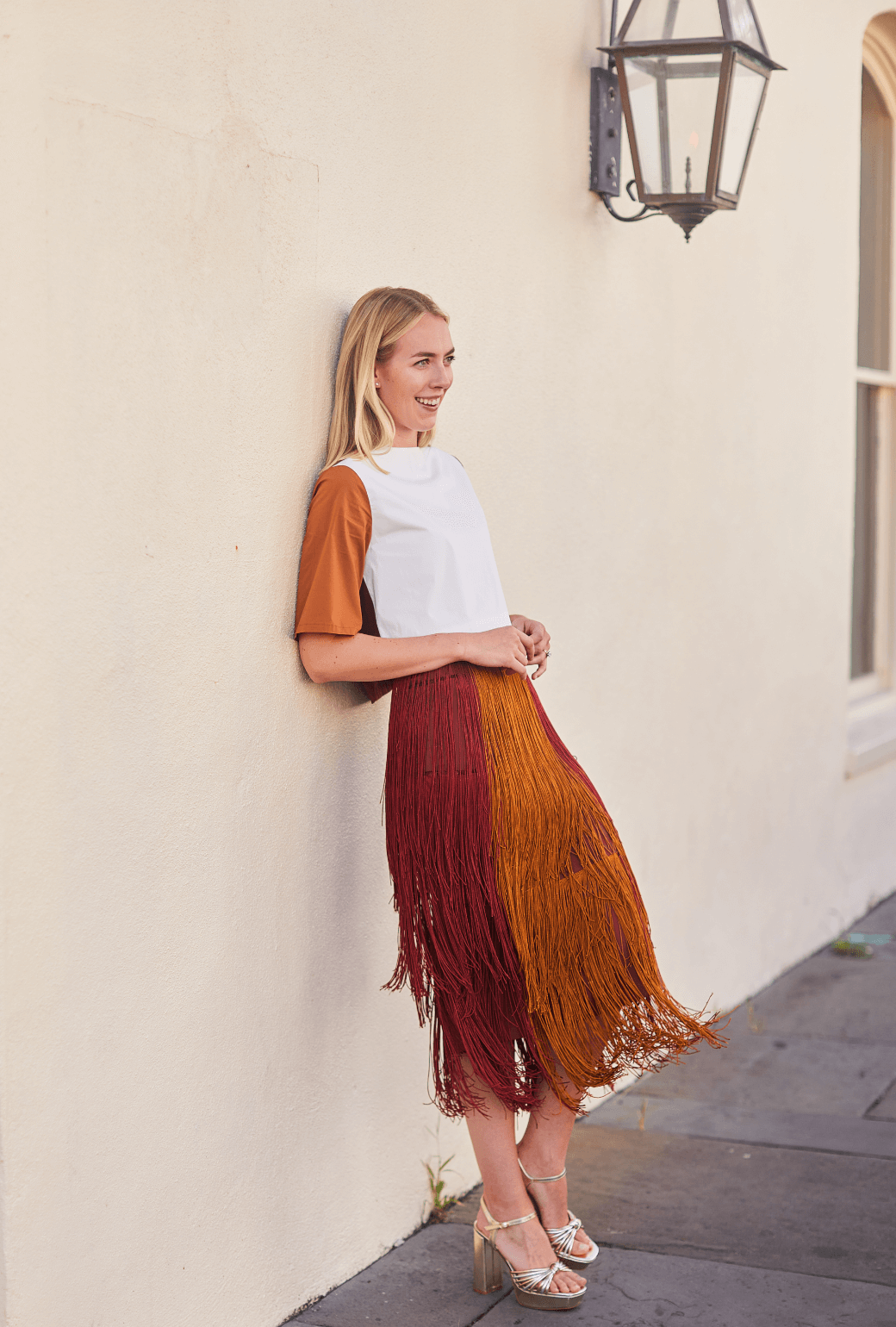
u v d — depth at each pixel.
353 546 2.33
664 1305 2.49
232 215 2.21
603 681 3.51
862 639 5.88
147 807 2.11
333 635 2.32
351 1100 2.62
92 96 1.96
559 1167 2.53
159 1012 2.15
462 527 2.43
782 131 4.38
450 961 2.29
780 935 4.63
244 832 2.32
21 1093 1.92
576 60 3.24
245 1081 2.34
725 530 4.14
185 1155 2.22
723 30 2.95
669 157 3.09
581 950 2.29
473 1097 2.40
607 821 2.38
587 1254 2.55
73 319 1.94
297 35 2.34
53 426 1.92
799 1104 3.50
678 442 3.84
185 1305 2.22
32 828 1.92
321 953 2.53
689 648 3.95
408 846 2.31
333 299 2.47
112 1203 2.08
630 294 3.54
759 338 4.30
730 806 4.24
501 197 2.98
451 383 2.63
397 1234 2.76
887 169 5.67
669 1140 3.27
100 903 2.04
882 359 5.77
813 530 4.79
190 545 2.16
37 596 1.91
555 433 3.24
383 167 2.59
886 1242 2.74
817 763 4.89
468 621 2.38
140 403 2.06
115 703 2.04
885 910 5.43
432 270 2.76
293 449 2.38
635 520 3.63
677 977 3.95
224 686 2.25
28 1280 1.93
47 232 1.90
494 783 2.27
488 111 2.91
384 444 2.42
